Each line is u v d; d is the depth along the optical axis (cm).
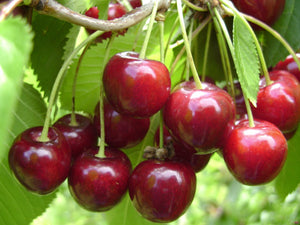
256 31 22
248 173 17
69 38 21
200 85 17
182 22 17
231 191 46
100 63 22
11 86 8
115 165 17
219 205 75
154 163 17
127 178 18
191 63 17
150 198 17
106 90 17
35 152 16
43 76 21
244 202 67
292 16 22
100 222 84
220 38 20
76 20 15
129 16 16
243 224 69
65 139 17
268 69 22
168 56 23
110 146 19
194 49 23
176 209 17
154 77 16
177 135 17
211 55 24
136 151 22
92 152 18
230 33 23
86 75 22
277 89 19
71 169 18
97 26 15
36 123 20
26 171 16
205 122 16
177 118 16
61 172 17
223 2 18
